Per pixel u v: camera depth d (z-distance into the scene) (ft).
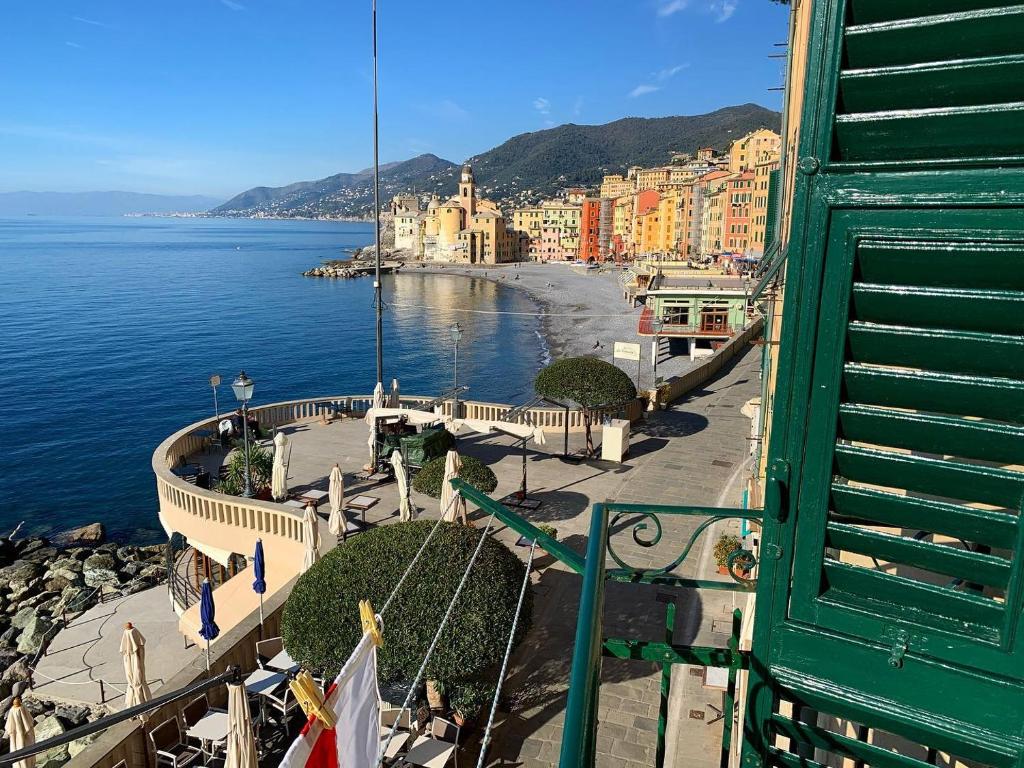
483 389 250.37
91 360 286.25
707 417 116.06
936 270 7.97
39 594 108.27
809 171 8.45
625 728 41.78
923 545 8.39
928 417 8.14
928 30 7.59
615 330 351.87
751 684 9.73
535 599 57.36
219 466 93.81
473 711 41.42
